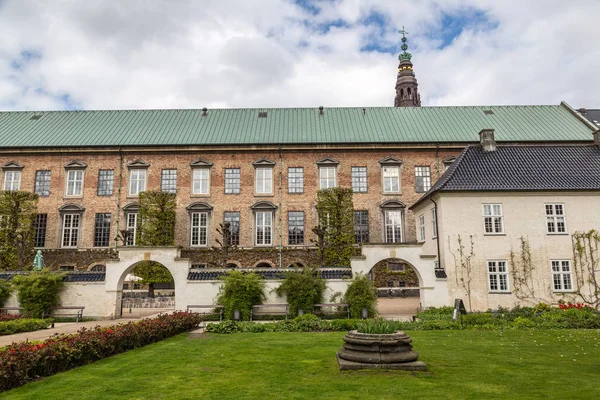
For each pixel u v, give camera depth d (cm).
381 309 3234
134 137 4862
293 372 1233
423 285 2919
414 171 4697
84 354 1366
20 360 1116
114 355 1505
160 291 4378
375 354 1248
